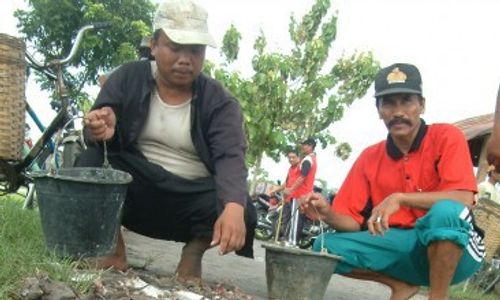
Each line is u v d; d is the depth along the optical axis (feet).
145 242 20.21
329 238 13.35
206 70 51.93
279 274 11.66
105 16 48.39
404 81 12.35
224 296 10.66
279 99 51.47
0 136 13.51
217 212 11.41
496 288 24.62
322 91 53.67
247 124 50.01
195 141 11.32
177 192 11.37
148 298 9.16
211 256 19.97
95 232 9.91
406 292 13.32
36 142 15.76
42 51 17.56
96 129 10.44
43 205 9.94
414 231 12.64
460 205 11.62
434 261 11.72
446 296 11.89
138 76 11.27
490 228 22.54
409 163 12.80
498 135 5.17
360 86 55.93
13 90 13.51
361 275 13.38
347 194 13.53
